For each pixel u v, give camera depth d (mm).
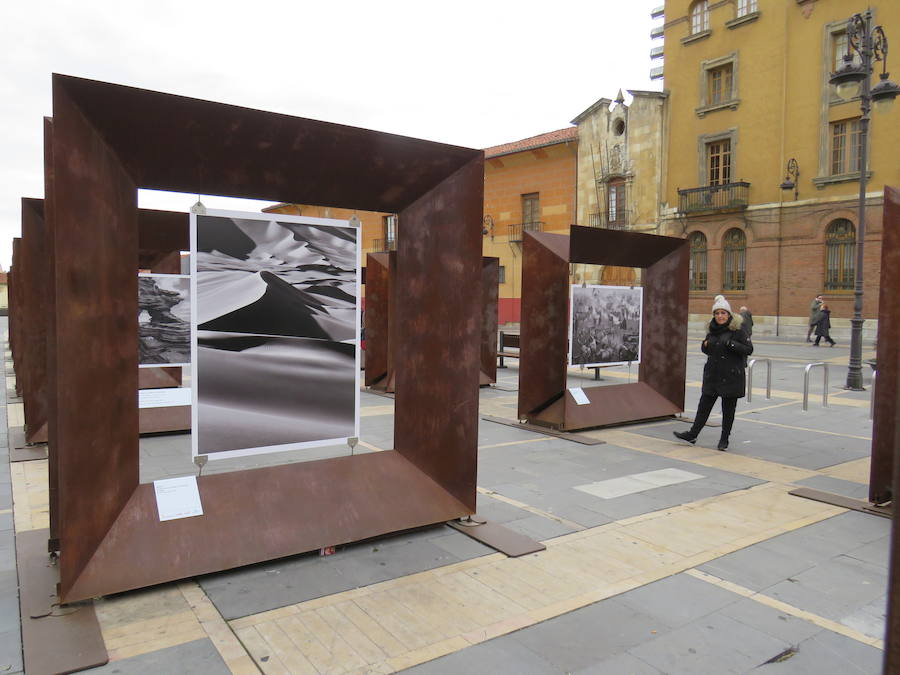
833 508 5246
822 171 25312
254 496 4105
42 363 7219
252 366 4332
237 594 3545
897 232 4988
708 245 29109
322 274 4570
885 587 3771
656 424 8922
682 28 29703
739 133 27891
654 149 30922
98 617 3266
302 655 2938
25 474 6062
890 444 5238
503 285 38781
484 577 3818
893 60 23375
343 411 4699
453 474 4750
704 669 2877
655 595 3613
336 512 4266
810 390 12422
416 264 4770
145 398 7883
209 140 3676
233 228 4238
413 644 3047
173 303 7645
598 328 8945
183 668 2818
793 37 25953
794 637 3174
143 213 7379
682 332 9234
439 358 4738
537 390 8492
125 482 3711
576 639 3119
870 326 24109
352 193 4469
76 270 3256
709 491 5699
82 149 3252
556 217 35594
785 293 26594
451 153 4488
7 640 3055
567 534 4574
